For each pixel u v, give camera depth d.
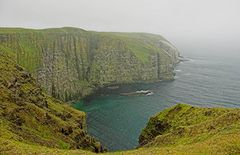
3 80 122.50
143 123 195.50
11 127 93.69
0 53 153.00
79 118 160.50
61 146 107.06
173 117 127.38
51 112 138.75
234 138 57.28
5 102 108.00
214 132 72.94
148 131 137.38
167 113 132.38
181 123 116.62
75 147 117.56
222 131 70.81
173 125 120.94
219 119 82.19
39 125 113.06
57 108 152.50
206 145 56.72
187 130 85.38
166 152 58.56
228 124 77.38
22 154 61.53
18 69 149.12
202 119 109.06
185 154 53.84
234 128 69.69
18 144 69.50
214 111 109.88
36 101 133.88
